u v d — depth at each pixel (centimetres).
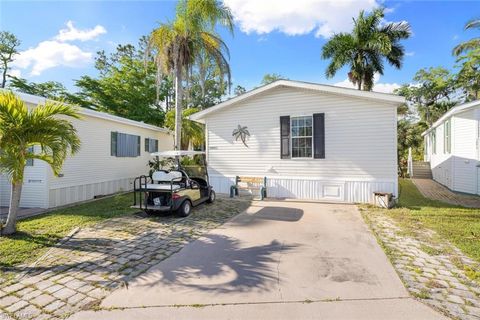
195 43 1062
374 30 1653
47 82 2098
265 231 516
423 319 233
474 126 914
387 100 743
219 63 1118
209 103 2766
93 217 635
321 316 240
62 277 324
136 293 285
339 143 815
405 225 539
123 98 2086
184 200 639
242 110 948
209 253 401
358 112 790
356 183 797
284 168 889
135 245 438
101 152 990
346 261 365
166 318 240
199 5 995
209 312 249
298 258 379
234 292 285
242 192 953
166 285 303
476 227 512
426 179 1450
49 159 496
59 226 552
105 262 369
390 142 759
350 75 1733
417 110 2730
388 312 245
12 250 413
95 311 253
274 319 237
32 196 761
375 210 685
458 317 234
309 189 855
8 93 473
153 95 2178
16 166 452
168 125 1625
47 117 483
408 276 316
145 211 659
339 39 1664
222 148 980
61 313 250
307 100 853
